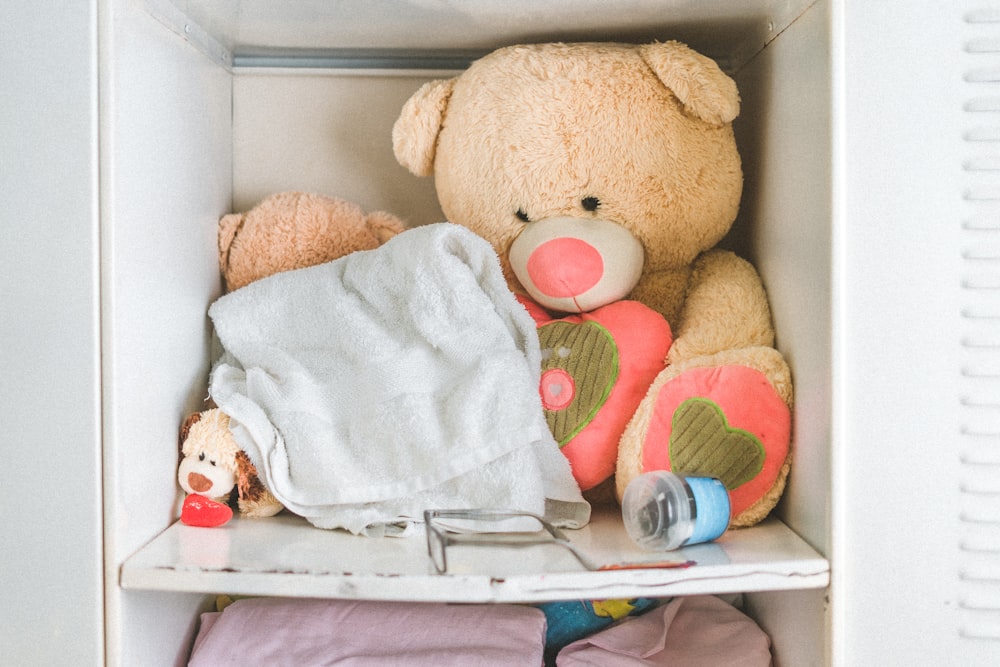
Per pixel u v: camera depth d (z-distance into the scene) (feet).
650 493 2.33
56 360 2.19
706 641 2.73
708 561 2.20
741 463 2.47
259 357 2.76
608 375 2.70
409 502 2.53
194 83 2.89
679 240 2.89
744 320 2.69
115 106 2.20
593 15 2.79
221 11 2.77
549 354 2.75
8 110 2.16
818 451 2.28
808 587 2.19
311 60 3.39
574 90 2.74
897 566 2.20
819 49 2.26
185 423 2.67
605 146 2.74
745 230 3.09
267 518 2.70
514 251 2.85
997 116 2.16
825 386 2.23
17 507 2.21
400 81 3.42
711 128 2.81
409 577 2.13
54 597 2.22
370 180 3.45
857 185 2.18
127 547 2.28
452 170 2.92
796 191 2.47
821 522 2.27
